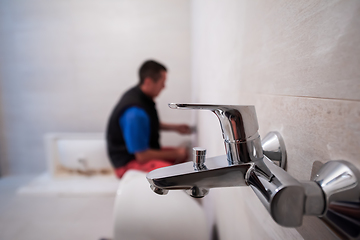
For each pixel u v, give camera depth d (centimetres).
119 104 117
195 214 47
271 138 22
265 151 21
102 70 156
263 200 15
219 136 48
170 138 162
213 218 63
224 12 42
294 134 19
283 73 21
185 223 44
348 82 13
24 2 148
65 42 153
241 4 32
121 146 120
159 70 116
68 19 151
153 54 154
